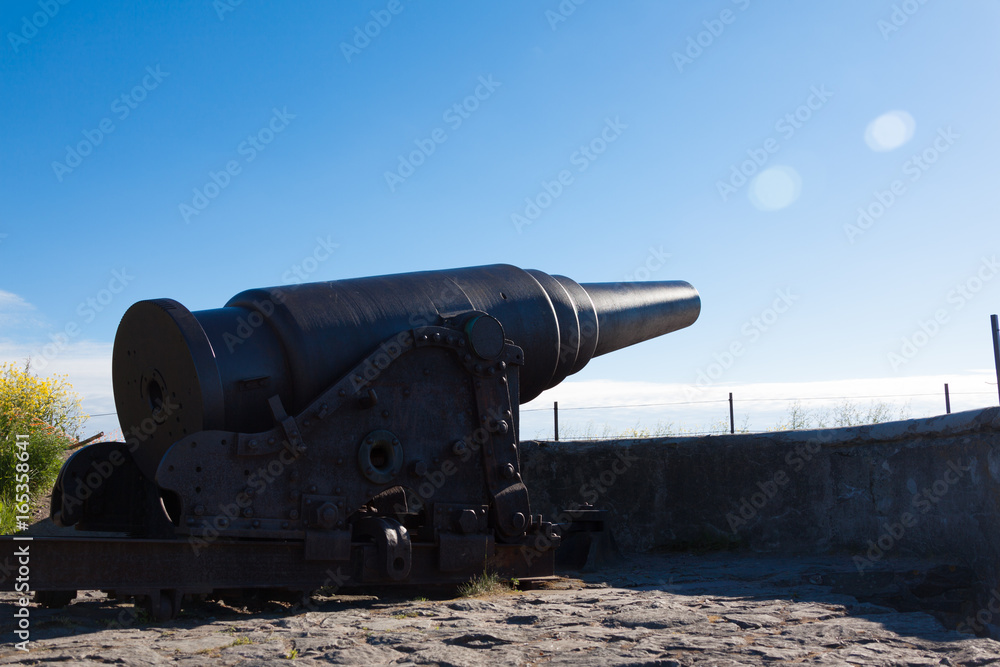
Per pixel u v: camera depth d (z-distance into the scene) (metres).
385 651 3.82
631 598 5.52
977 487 6.73
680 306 9.22
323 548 5.36
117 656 3.62
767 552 8.99
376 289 6.34
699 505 9.53
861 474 8.30
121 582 4.71
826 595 5.71
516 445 6.40
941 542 7.21
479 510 6.15
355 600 5.58
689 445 9.69
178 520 5.71
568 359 7.38
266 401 5.61
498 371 6.31
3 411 10.05
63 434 10.71
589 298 8.01
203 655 3.72
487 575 6.09
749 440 9.32
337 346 5.83
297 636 4.18
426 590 6.14
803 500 8.85
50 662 3.52
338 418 5.60
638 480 9.91
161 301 5.50
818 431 8.78
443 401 6.10
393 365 5.91
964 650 3.79
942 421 7.11
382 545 5.56
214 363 5.30
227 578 5.06
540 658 3.69
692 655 3.73
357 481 5.62
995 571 6.46
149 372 5.72
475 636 4.09
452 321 6.26
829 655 3.71
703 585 6.47
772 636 4.14
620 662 3.58
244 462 5.21
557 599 5.52
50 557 4.55
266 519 5.23
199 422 5.28
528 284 7.18
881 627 4.37
